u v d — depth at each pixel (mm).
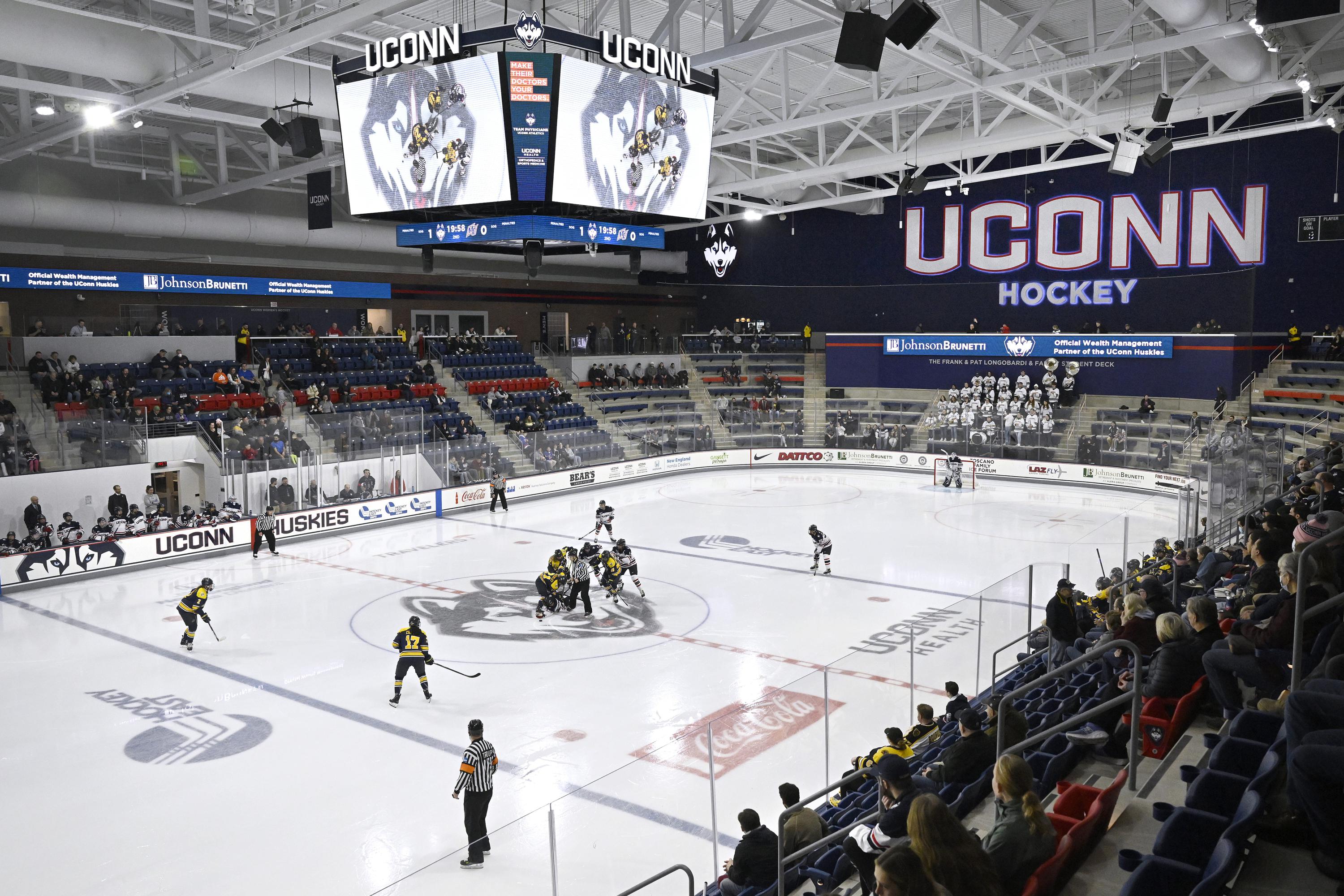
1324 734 4379
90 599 20781
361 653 17172
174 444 27203
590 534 27500
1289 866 4707
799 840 7582
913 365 44062
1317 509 11664
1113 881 5520
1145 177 40000
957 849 4227
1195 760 6922
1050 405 39188
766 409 43969
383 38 23266
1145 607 9375
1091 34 20234
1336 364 35062
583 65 17234
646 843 7750
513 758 12766
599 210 18750
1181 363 37125
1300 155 36500
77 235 31797
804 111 33219
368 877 9969
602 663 16484
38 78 24938
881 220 47344
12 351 29031
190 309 34875
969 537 26516
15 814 11359
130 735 13625
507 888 7246
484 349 41781
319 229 27750
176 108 22250
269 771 12469
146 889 9766
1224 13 19172
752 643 17547
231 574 23156
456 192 17656
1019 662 13164
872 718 10273
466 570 23391
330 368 35469
